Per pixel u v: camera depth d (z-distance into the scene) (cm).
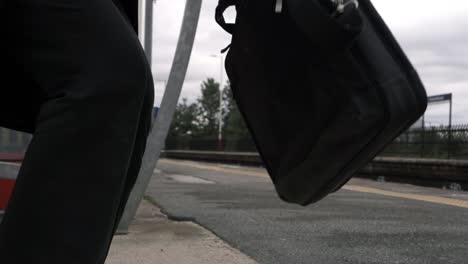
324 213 600
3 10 85
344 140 112
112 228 88
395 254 376
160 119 380
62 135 79
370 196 852
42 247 76
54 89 84
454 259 362
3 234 76
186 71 371
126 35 88
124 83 84
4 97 103
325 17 101
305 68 118
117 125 83
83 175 79
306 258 355
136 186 395
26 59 87
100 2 88
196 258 330
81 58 84
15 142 402
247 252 365
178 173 1505
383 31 109
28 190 77
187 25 360
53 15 85
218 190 896
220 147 3897
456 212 638
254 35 128
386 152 1956
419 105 105
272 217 551
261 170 1789
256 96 136
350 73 107
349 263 345
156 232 421
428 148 1727
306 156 123
